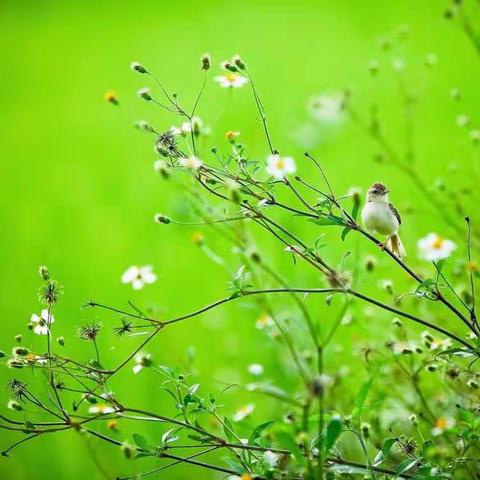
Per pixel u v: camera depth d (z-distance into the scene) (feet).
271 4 85.51
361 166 44.04
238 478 16.94
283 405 23.63
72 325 35.27
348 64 63.41
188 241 42.96
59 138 61.98
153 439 27.04
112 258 43.06
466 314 25.07
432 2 72.64
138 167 54.95
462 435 17.03
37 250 45.03
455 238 28.14
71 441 27.07
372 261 17.89
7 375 29.81
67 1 96.68
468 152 36.63
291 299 26.32
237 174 18.24
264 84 62.85
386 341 21.24
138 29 83.56
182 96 57.88
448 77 52.85
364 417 21.07
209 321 34.86
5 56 80.43
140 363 18.33
